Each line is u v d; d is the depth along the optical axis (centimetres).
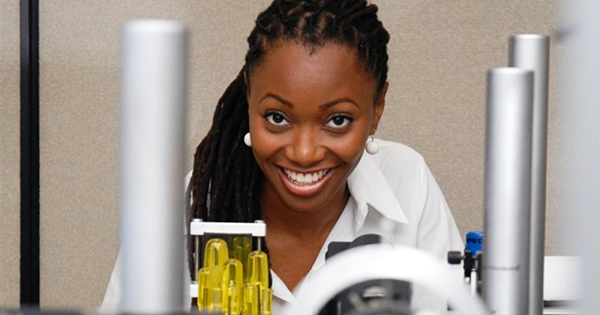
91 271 245
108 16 240
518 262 65
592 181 49
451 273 57
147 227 49
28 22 239
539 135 72
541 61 73
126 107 49
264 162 132
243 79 144
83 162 243
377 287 61
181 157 50
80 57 241
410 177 172
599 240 49
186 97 49
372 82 132
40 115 242
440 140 236
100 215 244
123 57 48
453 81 235
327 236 149
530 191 65
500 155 64
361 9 131
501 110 64
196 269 119
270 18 129
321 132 129
